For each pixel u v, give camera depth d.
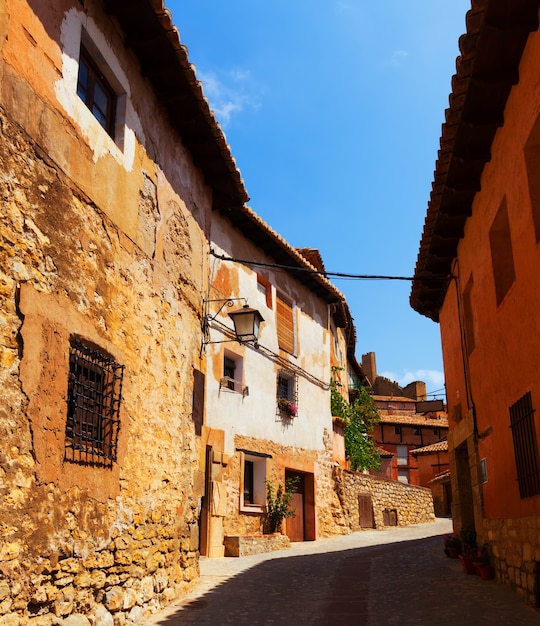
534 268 6.43
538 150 6.51
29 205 5.12
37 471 4.88
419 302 12.84
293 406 17.09
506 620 6.23
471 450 9.87
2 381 4.60
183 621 6.46
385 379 52.12
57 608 5.01
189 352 8.67
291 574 9.91
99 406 6.07
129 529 6.41
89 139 6.21
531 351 6.69
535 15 6.12
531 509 6.85
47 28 5.62
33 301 5.01
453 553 10.79
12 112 5.01
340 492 19.14
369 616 6.79
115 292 6.50
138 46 7.30
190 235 9.05
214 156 9.37
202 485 8.77
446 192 8.89
